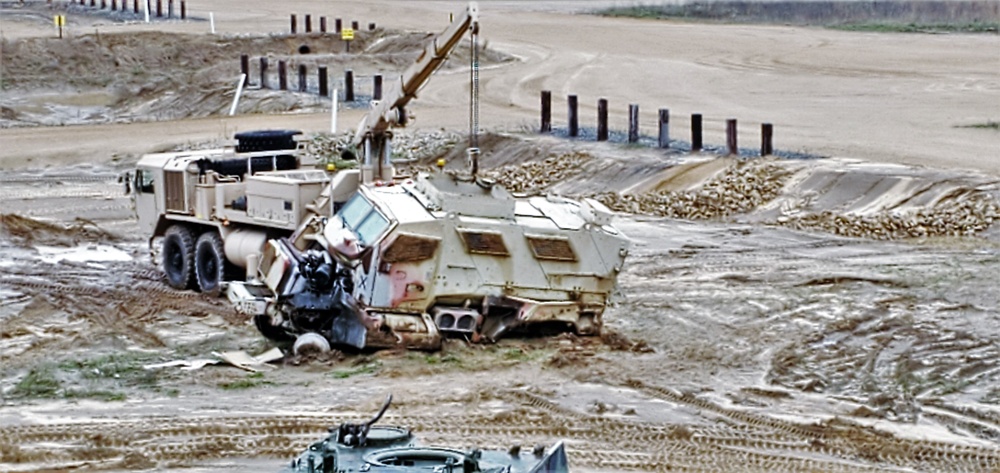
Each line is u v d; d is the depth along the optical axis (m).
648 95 75.75
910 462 25.14
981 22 105.56
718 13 116.00
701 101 73.50
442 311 32.69
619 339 33.78
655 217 52.59
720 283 41.22
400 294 32.19
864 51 91.31
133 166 63.28
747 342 34.06
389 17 114.38
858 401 29.08
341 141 62.53
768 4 120.62
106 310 38.12
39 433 26.44
